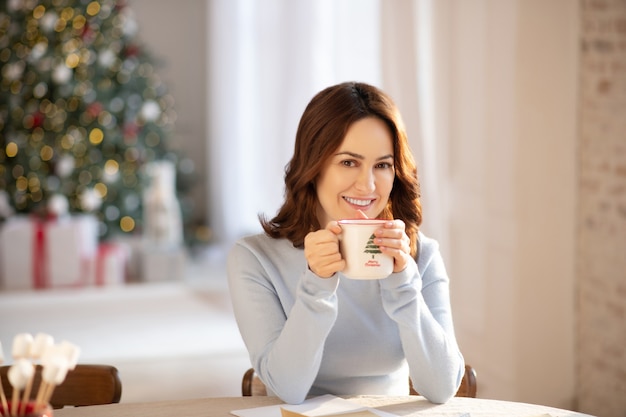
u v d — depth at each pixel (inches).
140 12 380.2
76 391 74.2
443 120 174.1
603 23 149.2
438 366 71.2
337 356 77.0
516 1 153.0
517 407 69.7
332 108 73.6
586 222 155.9
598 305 153.6
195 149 386.6
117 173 298.5
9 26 294.4
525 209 155.9
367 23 198.1
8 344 193.0
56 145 293.9
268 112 281.7
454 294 177.0
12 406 49.7
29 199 291.6
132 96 309.0
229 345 196.9
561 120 155.7
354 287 77.2
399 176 77.3
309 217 78.7
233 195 332.5
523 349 157.8
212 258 324.2
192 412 67.4
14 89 293.6
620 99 145.9
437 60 173.8
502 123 158.7
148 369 177.6
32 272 260.7
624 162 145.2
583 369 158.6
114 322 218.7
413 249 79.9
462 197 173.5
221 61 336.8
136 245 281.1
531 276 157.0
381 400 71.7
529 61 153.7
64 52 293.1
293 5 238.4
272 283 78.0
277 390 70.2
